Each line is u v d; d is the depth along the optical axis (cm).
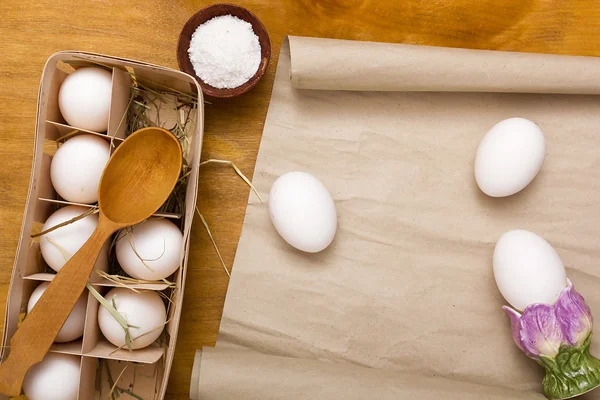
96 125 51
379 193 56
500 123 53
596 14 56
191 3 55
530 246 51
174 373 55
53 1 55
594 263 56
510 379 55
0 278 55
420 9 56
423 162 56
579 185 56
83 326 51
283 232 52
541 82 54
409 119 56
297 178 52
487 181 53
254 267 55
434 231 56
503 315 56
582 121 57
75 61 50
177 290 50
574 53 56
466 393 53
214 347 54
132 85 54
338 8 55
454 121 56
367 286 56
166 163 51
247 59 53
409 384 53
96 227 50
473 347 55
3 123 55
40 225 53
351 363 55
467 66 53
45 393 49
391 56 53
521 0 56
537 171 53
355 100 56
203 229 55
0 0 55
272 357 53
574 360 51
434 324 55
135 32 55
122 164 51
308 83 53
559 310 51
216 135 55
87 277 49
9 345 49
